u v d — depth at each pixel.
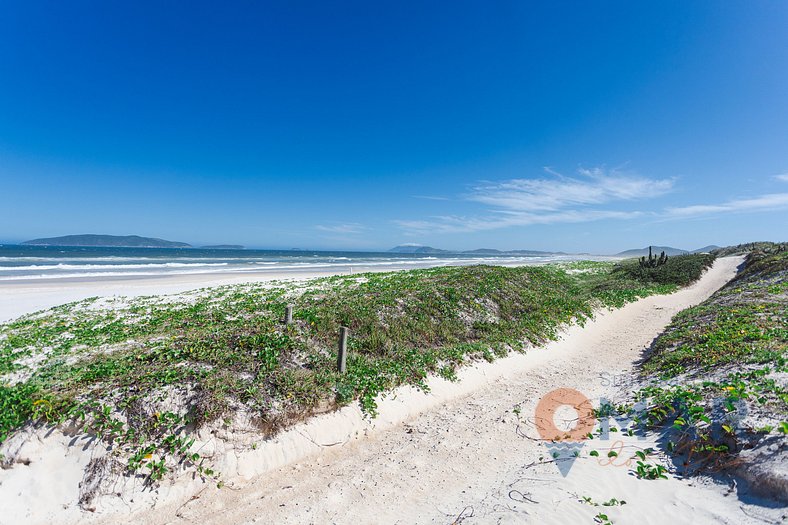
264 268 52.53
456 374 13.44
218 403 8.62
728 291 25.17
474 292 20.58
